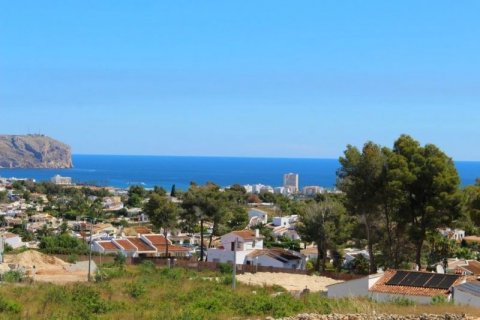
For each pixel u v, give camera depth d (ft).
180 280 143.95
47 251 257.14
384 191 175.83
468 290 107.14
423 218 171.94
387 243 197.67
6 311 86.99
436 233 183.83
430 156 175.01
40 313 86.48
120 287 118.83
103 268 184.34
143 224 504.02
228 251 242.99
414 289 114.83
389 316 75.61
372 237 198.39
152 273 165.17
